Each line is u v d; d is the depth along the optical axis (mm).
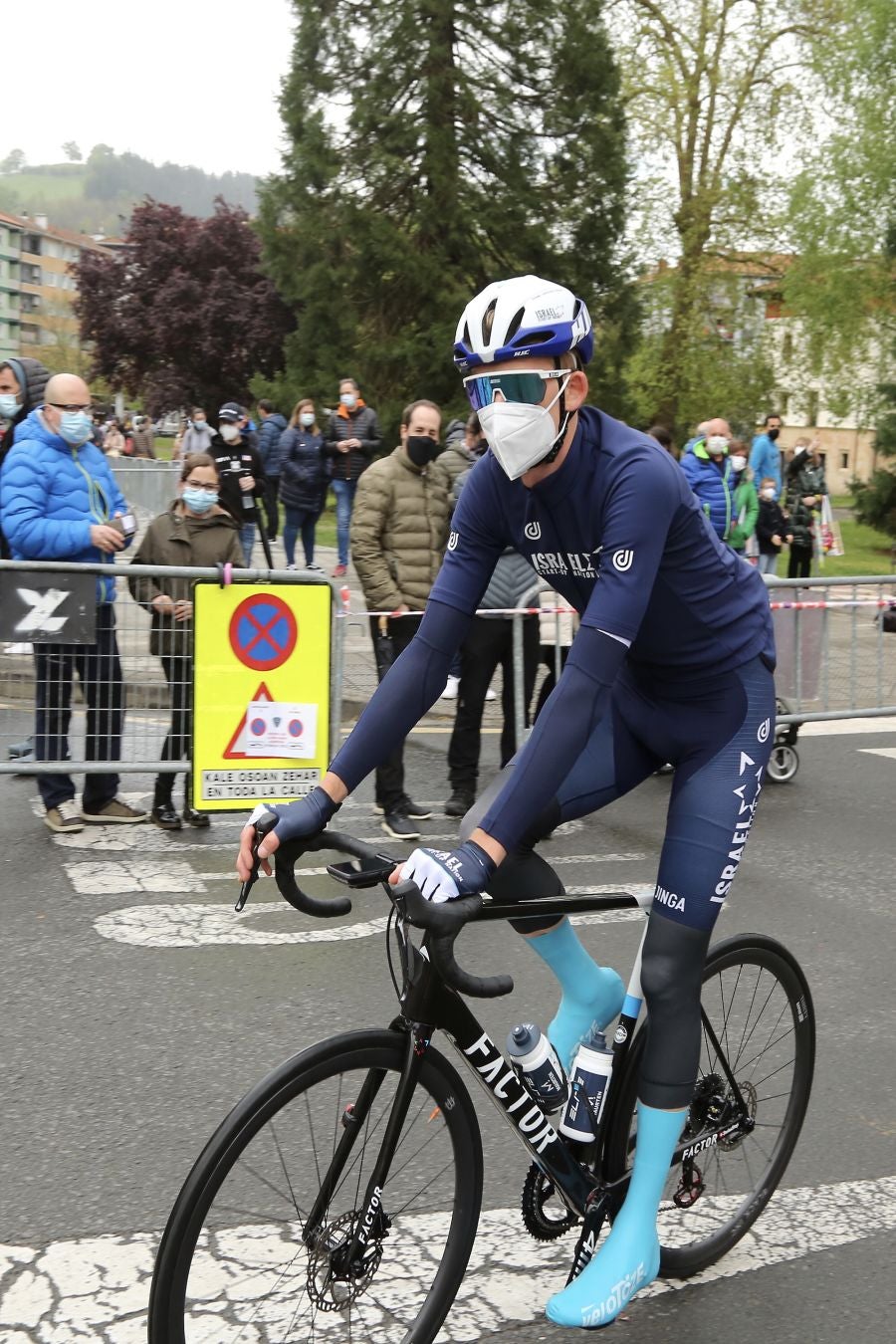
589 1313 2252
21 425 5664
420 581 5926
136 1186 2881
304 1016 3826
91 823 5852
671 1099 2350
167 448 56844
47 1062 3479
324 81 28078
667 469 2188
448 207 27422
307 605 5746
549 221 28188
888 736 8570
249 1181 2025
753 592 2430
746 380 28438
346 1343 2176
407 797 5875
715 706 2381
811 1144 3188
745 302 28312
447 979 1929
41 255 133125
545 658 6668
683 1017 2361
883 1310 2531
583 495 2189
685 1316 2490
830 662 7230
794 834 6086
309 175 28188
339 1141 2094
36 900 4789
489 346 2074
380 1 27219
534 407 2098
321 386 28484
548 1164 2293
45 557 5555
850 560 21469
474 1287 2539
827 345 24359
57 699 5578
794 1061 2787
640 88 28359
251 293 43000
